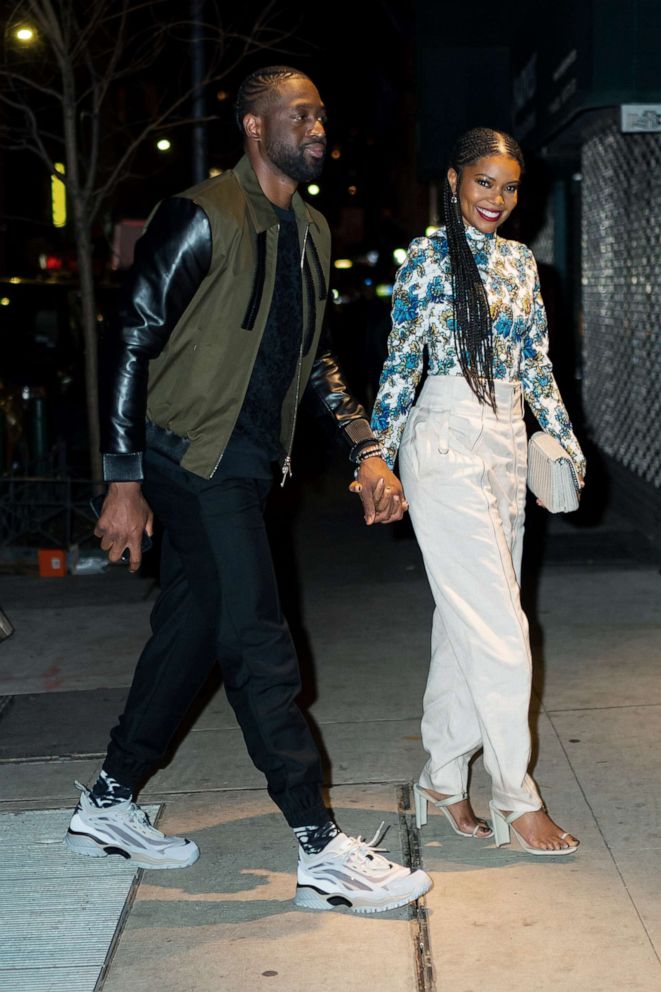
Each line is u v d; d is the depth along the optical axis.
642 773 4.45
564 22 9.27
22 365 12.59
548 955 3.26
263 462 3.63
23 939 3.45
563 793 4.30
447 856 3.85
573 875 3.69
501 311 3.68
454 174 3.67
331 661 6.09
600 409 11.04
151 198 22.23
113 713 5.46
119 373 3.41
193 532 3.53
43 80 11.46
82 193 9.44
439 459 3.65
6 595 7.72
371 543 9.09
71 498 8.92
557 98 9.62
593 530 9.22
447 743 3.91
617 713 5.11
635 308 9.66
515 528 3.83
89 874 3.83
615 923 3.41
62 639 6.71
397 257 27.95
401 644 6.36
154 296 3.39
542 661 5.91
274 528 9.84
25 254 24.41
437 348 3.71
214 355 3.45
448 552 3.66
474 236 3.70
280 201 3.55
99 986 3.20
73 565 8.38
